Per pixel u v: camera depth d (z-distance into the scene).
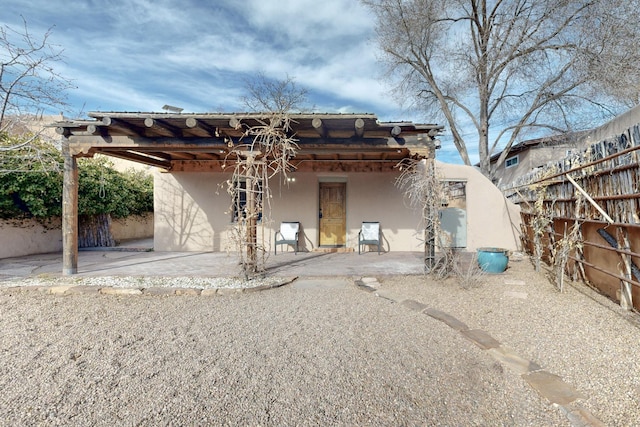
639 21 8.70
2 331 3.20
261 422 1.85
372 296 4.39
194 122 4.72
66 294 4.50
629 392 2.07
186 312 3.78
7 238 7.37
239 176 5.32
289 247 8.51
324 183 8.80
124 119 4.84
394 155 7.77
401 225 8.50
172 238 8.52
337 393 2.13
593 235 4.30
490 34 11.69
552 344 2.82
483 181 8.30
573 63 10.27
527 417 1.88
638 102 9.09
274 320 3.51
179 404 2.02
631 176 3.45
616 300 3.86
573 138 10.77
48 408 1.97
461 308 3.83
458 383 2.25
